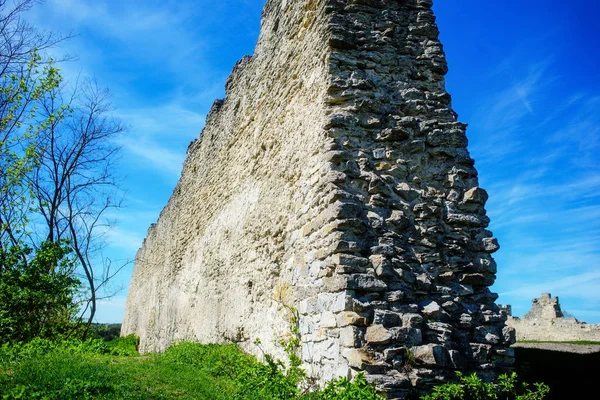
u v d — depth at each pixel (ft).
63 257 29.04
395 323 15.40
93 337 33.60
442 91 20.74
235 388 18.38
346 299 15.43
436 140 19.58
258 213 27.73
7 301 26.89
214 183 40.73
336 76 19.54
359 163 18.37
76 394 15.46
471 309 17.29
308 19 23.16
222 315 32.76
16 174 30.04
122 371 19.29
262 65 30.96
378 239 17.13
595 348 37.86
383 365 14.46
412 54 21.15
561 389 20.02
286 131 24.40
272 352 22.39
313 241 18.67
